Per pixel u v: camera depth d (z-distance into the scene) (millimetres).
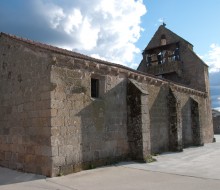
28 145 10805
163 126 17234
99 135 12008
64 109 10578
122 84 13758
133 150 13445
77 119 11055
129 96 13820
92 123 11727
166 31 28219
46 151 10039
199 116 21750
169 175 10242
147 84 16047
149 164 12617
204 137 24391
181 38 27188
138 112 13453
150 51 28297
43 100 10375
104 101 12523
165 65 26969
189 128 21375
